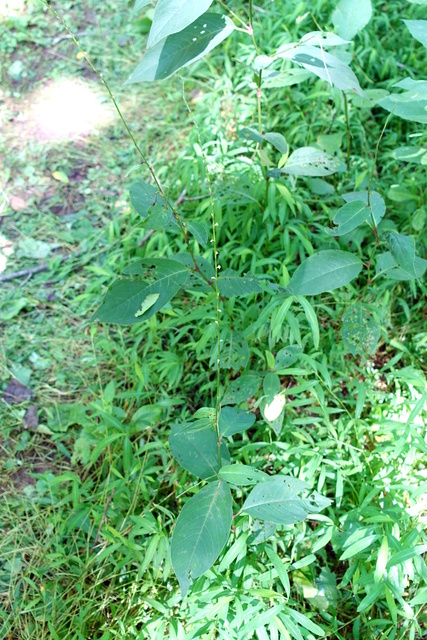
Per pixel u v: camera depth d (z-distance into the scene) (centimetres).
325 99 334
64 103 395
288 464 227
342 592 213
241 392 222
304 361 245
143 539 228
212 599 199
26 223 343
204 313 258
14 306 308
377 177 318
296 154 252
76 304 310
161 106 386
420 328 273
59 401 278
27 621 218
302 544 218
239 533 208
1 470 258
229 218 294
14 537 238
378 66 357
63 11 443
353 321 232
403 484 221
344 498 225
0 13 438
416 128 331
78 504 232
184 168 333
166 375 270
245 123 348
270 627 183
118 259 322
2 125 387
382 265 238
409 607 185
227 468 183
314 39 235
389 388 258
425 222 283
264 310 226
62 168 364
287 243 280
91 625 213
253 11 401
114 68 410
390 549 196
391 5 379
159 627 198
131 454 237
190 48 210
